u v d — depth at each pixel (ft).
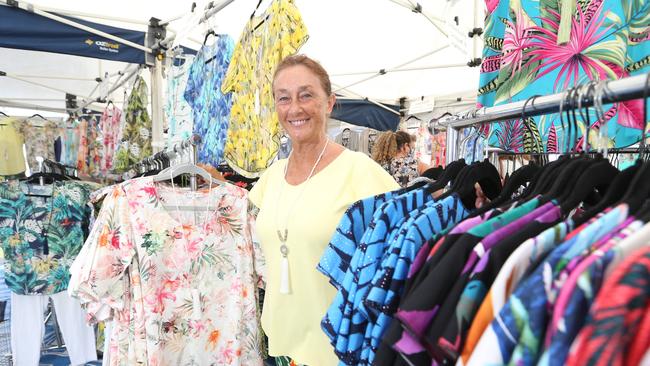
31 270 7.14
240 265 4.57
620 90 1.76
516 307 1.32
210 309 4.42
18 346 7.22
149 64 7.95
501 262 1.57
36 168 11.21
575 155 2.12
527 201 2.04
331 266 2.66
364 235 2.42
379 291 2.01
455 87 13.50
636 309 1.05
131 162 8.12
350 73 11.68
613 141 2.82
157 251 4.05
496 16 3.37
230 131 5.50
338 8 8.53
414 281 1.84
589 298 1.17
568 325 1.17
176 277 4.20
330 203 3.30
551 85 2.89
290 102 3.47
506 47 3.09
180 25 6.63
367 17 8.86
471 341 1.51
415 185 3.51
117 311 3.98
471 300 1.57
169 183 4.92
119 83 10.92
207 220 4.43
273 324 3.69
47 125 11.48
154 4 7.52
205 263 4.40
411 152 9.21
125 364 3.97
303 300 3.43
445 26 7.14
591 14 2.70
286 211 3.51
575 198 1.96
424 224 2.12
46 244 7.29
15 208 7.07
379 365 1.84
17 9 6.60
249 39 5.14
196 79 6.40
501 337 1.32
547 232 1.63
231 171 8.79
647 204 1.63
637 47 2.63
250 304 4.57
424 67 10.51
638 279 1.06
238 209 4.64
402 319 1.63
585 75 2.73
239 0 7.70
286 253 3.47
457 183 2.54
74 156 11.89
